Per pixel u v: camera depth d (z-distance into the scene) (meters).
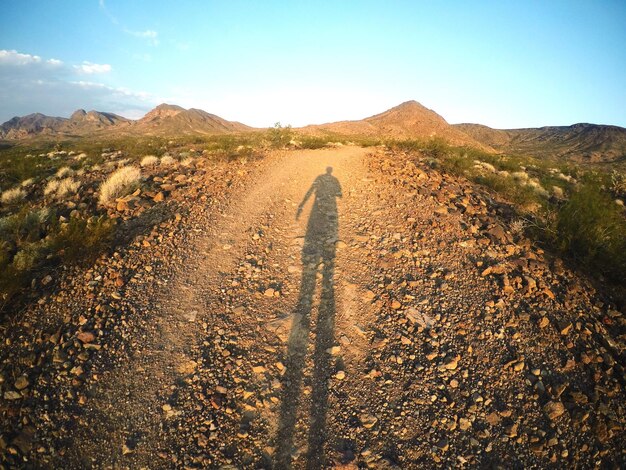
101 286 5.12
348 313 4.98
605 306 4.91
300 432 3.42
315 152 17.11
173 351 4.24
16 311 4.50
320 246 6.84
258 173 11.73
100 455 3.15
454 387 3.83
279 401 3.71
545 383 3.81
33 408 3.41
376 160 13.20
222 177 10.87
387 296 5.26
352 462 3.15
